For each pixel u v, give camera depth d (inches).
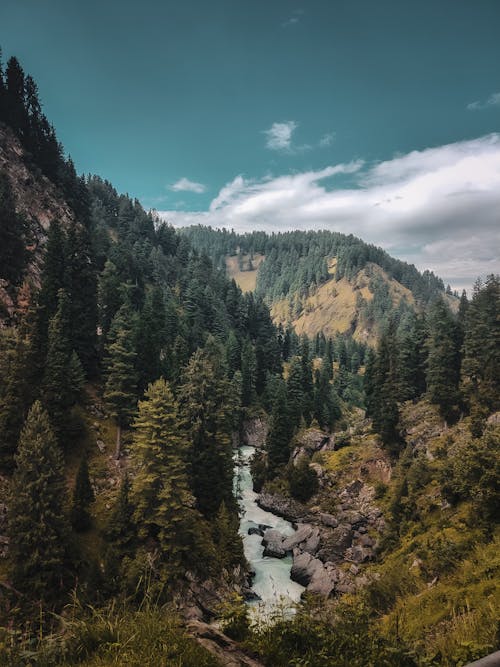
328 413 4220.0
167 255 7583.7
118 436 2559.1
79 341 2955.2
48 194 4621.1
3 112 4729.3
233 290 6870.1
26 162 4638.3
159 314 3865.7
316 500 2800.2
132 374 2662.4
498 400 2536.9
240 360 4702.3
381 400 3075.8
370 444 3107.8
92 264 3585.1
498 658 208.8
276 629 307.6
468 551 992.9
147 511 1843.0
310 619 327.9
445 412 2743.6
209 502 2241.6
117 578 1514.5
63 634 257.1
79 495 1876.2
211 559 1903.3
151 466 1841.8
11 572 1487.5
